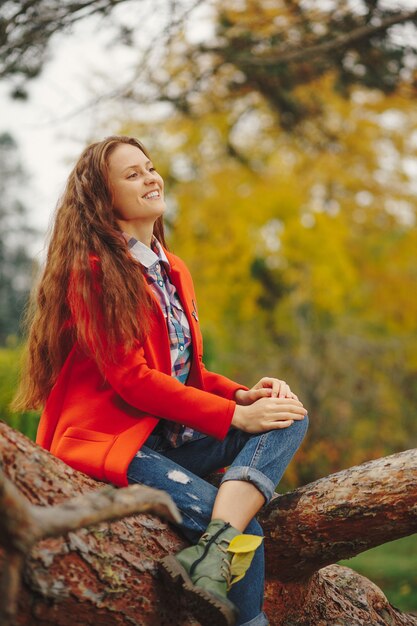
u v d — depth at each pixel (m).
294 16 5.16
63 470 1.91
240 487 2.01
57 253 2.23
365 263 12.34
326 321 11.82
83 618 1.78
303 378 11.17
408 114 10.14
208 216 10.78
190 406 2.06
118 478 2.00
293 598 2.36
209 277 10.87
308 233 10.99
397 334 12.51
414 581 5.86
